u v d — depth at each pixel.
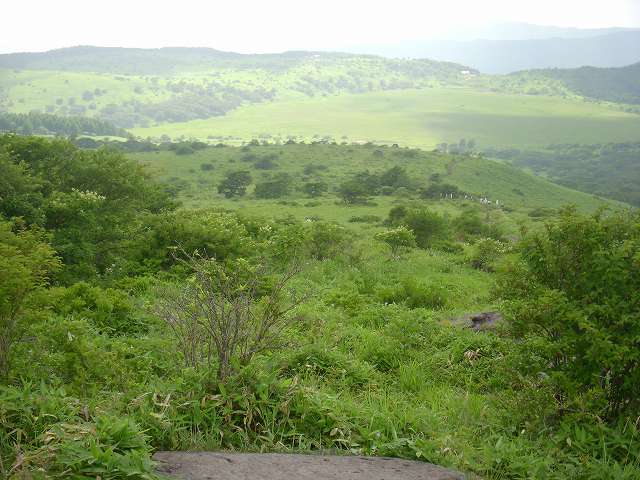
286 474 3.88
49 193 20.94
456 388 7.93
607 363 5.53
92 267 16.27
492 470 4.85
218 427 4.64
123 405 4.66
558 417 6.05
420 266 26.66
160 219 19.88
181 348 5.93
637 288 5.88
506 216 98.62
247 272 11.19
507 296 6.75
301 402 5.12
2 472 3.41
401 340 9.85
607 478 4.84
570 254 6.35
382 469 4.16
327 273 20.66
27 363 5.76
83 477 3.39
